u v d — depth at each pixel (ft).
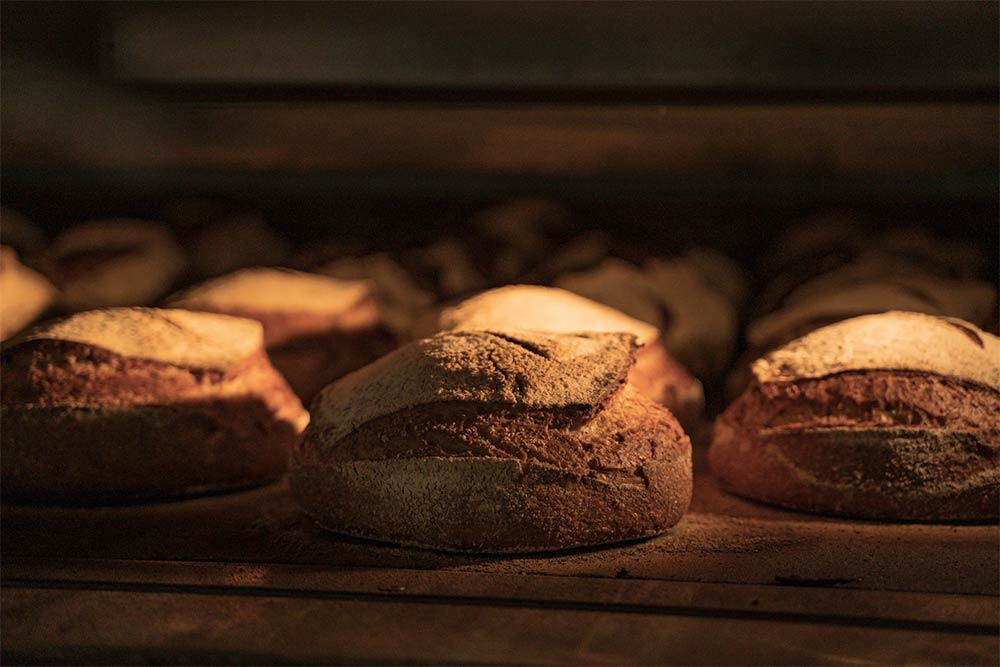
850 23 3.45
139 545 2.72
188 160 3.97
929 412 2.89
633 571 2.55
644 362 3.34
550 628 2.28
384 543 2.72
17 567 2.56
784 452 2.96
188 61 3.56
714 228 4.23
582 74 3.55
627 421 2.79
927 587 2.45
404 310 3.90
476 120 3.86
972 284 3.74
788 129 3.81
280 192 4.10
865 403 2.93
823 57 3.50
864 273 3.84
